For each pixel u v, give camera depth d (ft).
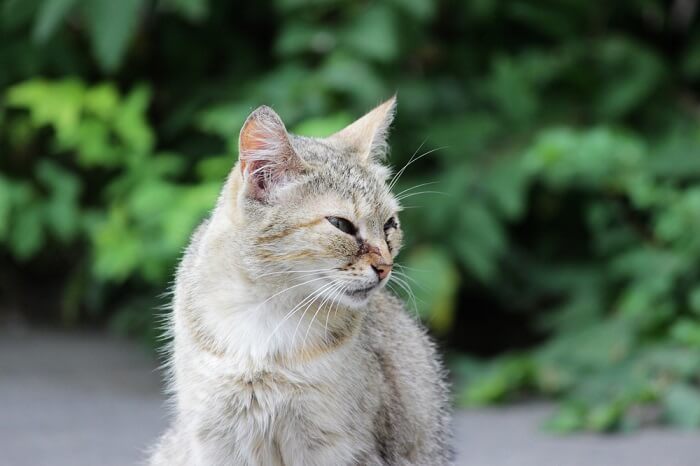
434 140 29.50
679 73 31.32
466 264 29.25
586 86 30.81
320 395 15.60
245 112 27.37
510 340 32.37
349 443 15.70
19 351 30.53
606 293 29.27
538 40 32.30
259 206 15.60
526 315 32.89
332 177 15.93
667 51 32.81
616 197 29.04
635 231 28.84
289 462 16.02
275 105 27.91
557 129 28.91
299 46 28.63
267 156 15.62
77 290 31.89
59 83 29.12
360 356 15.90
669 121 30.50
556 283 30.01
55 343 31.45
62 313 33.47
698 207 26.78
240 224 15.65
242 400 15.66
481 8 30.17
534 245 31.60
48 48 29.60
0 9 29.17
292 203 15.66
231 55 31.42
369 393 15.90
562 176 27.32
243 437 15.88
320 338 15.66
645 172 27.61
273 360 15.55
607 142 27.27
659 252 27.63
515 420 25.75
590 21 31.42
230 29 31.76
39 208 28.66
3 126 30.01
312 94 27.96
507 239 30.32
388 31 27.86
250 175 15.57
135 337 32.17
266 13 31.73
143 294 31.53
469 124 29.66
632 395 24.80
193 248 16.80
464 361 29.12
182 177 30.19
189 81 31.32
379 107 18.10
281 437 15.88
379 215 16.16
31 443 22.65
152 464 18.13
